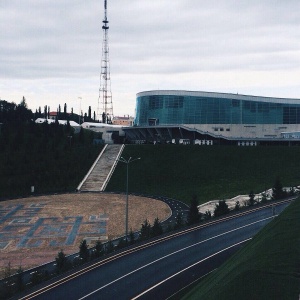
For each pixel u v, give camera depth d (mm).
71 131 154500
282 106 167250
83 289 38875
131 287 38938
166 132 163000
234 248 49219
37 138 142125
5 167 116562
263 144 154625
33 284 40719
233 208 75812
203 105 167625
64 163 124938
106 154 135750
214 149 131625
